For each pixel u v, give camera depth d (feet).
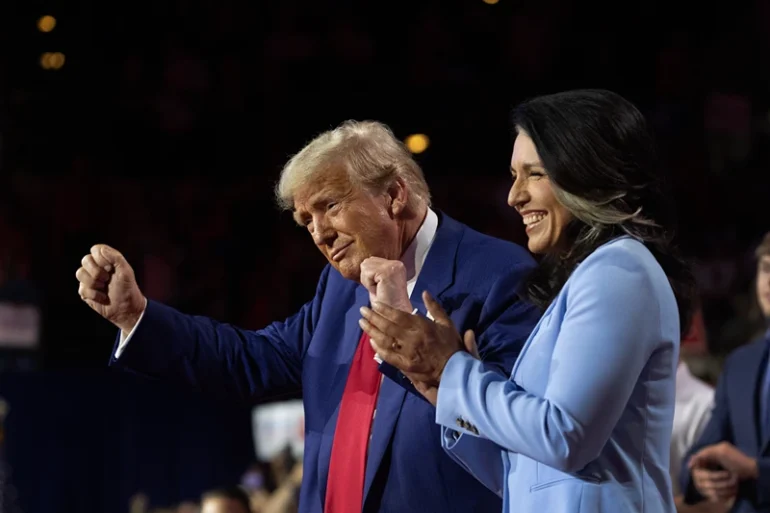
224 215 58.08
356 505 17.98
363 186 18.08
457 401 14.42
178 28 61.62
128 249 55.57
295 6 63.21
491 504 17.63
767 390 26.13
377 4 63.67
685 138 61.62
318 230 18.16
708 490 24.71
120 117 59.41
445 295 18.62
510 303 18.26
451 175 59.26
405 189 18.57
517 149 15.40
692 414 29.32
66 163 57.62
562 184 14.73
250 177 60.08
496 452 16.06
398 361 14.70
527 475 14.89
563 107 14.93
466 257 19.01
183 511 38.22
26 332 45.39
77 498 40.09
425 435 17.71
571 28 65.72
